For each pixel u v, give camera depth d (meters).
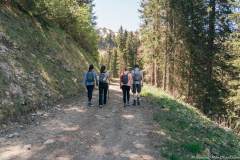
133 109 16.77
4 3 20.58
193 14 34.38
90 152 9.32
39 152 9.09
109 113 15.29
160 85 48.97
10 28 18.45
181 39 35.62
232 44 25.06
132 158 9.01
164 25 39.03
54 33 27.59
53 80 19.11
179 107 19.56
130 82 17.66
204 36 32.91
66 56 26.20
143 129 12.27
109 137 10.95
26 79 15.60
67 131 11.41
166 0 37.94
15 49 16.95
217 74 31.81
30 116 13.16
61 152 9.18
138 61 80.62
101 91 16.94
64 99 18.33
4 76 13.91
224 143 13.00
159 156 9.33
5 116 11.91
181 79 36.31
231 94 27.62
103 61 140.25
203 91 32.34
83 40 43.19
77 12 33.75
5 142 9.83
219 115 30.92
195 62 33.94
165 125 13.12
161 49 39.47
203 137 12.60
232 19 25.19
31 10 24.09
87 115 14.48
